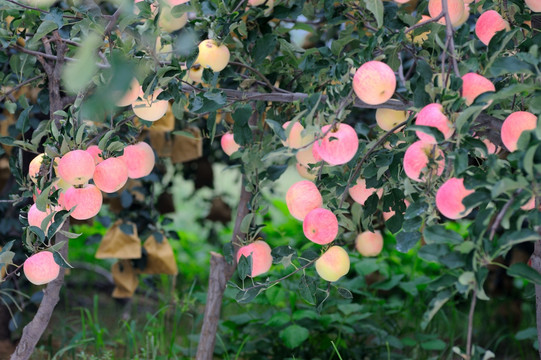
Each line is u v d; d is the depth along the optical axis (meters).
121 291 4.72
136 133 3.37
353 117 4.61
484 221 2.70
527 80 2.95
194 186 6.03
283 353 4.38
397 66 3.29
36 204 3.01
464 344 5.00
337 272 3.09
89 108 2.18
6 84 3.61
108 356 4.17
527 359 4.96
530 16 3.14
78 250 7.14
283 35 3.80
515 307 5.51
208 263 6.95
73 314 5.63
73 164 2.98
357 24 3.48
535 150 2.68
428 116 2.78
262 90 3.59
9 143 3.16
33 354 4.54
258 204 3.51
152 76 3.03
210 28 3.27
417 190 2.96
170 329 5.27
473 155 2.94
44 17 3.08
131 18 2.93
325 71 3.37
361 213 3.54
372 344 4.48
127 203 4.39
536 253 3.17
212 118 3.37
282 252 3.15
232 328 4.40
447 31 2.89
